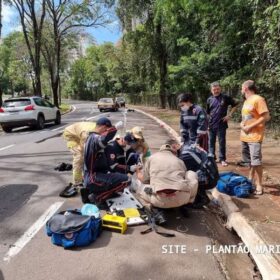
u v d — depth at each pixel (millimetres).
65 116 28391
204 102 22172
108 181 5672
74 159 6668
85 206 5199
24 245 4520
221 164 8312
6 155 10859
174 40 26094
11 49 65375
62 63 63406
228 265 4105
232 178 6203
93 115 28500
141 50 33531
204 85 20516
